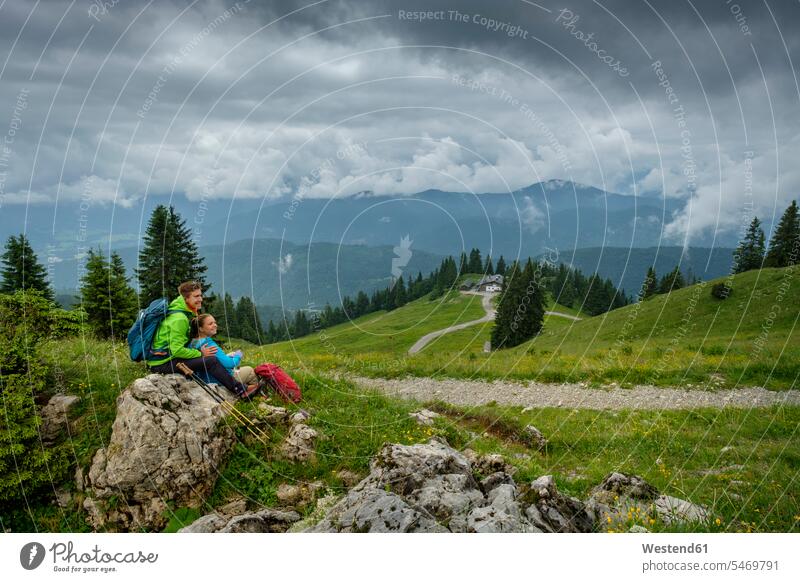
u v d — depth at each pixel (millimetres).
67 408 8344
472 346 73000
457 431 11672
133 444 7227
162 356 8852
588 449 13180
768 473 10281
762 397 18531
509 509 6371
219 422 8055
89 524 7090
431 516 6285
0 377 7598
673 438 13695
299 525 6797
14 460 7273
